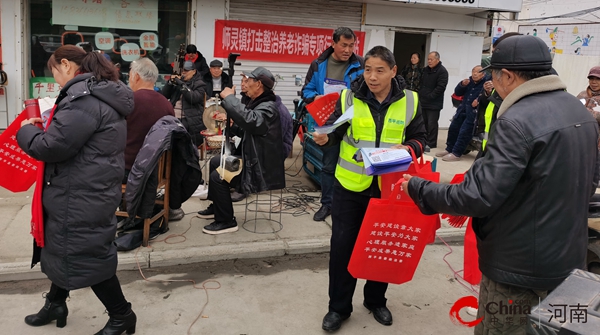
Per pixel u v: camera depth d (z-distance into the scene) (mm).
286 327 3121
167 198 4301
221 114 4406
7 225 4344
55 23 8195
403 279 2777
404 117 2881
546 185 1824
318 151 5629
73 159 2518
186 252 3994
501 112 1951
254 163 4059
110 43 8539
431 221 2600
